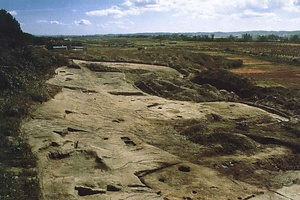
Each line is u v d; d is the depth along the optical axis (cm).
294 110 2472
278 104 2616
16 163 1318
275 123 2122
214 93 2936
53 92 2470
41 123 1800
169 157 1555
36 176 1232
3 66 2472
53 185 1199
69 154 1488
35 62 3120
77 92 2662
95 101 2464
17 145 1444
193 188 1296
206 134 1808
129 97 2714
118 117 2123
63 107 2141
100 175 1322
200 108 2441
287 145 1756
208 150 1669
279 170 1528
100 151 1541
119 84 3052
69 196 1133
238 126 1975
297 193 1307
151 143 1742
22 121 1784
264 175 1459
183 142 1777
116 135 1798
